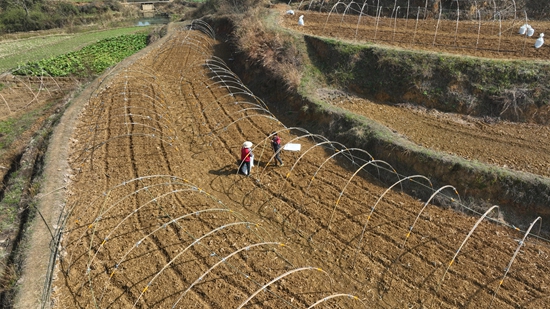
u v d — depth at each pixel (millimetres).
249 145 10570
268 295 7129
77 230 8797
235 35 21000
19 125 15750
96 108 15039
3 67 24281
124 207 9508
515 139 10992
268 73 15859
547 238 8281
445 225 8711
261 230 8758
